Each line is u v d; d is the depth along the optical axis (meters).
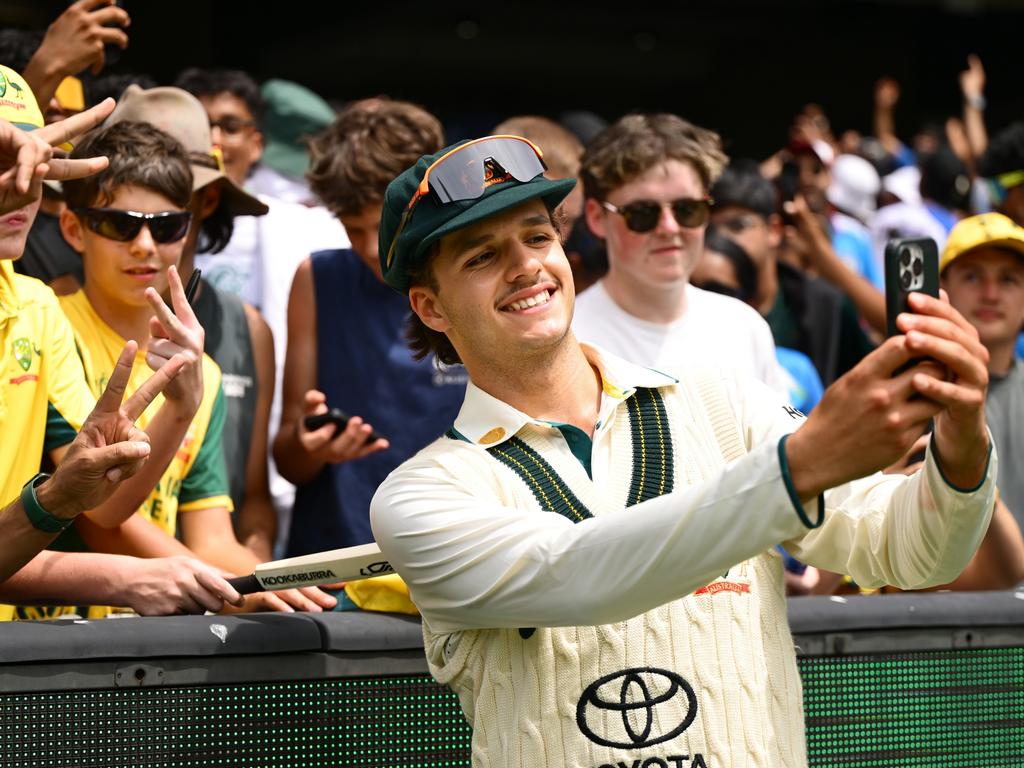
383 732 2.19
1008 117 10.81
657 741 1.78
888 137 7.96
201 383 2.32
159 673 2.02
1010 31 10.82
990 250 3.53
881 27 10.70
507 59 10.98
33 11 6.98
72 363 2.48
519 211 1.86
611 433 1.92
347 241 4.04
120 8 3.04
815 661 2.39
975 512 1.63
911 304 1.46
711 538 1.51
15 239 2.19
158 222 2.69
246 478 3.16
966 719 2.51
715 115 11.48
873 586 1.86
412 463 1.89
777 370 3.46
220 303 3.22
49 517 2.04
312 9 9.40
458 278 1.87
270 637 2.09
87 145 2.74
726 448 1.94
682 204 3.25
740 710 1.81
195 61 7.64
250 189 4.74
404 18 10.06
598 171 3.32
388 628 2.19
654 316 3.32
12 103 2.30
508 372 1.91
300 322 3.46
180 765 2.04
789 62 10.90
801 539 1.92
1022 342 4.59
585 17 10.51
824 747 2.39
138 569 2.21
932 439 1.62
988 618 2.53
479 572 1.70
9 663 1.93
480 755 1.85
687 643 1.81
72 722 1.97
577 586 1.60
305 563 2.12
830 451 1.45
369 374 3.40
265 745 2.10
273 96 4.92
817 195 4.71
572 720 1.79
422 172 1.89
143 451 2.02
